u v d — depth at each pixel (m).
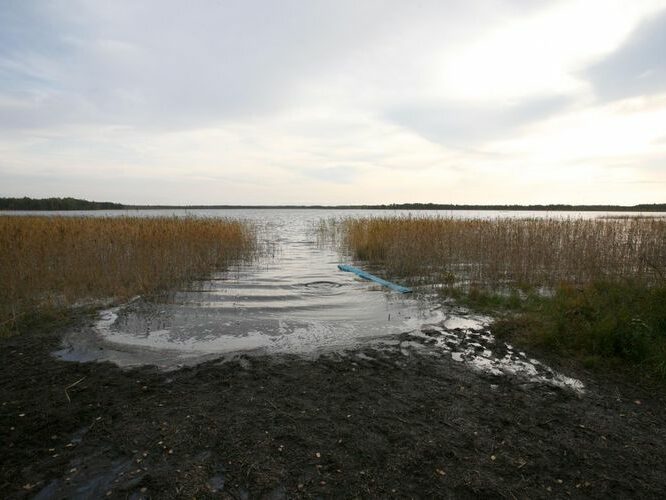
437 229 13.88
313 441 3.29
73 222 15.06
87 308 7.30
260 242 18.92
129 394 4.07
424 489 2.77
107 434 3.36
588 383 4.44
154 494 2.69
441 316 7.05
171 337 5.87
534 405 3.94
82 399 3.95
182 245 11.69
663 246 10.68
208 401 3.93
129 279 9.09
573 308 6.29
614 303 6.57
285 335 6.02
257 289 9.27
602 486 2.83
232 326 6.45
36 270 8.56
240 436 3.34
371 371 4.69
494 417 3.70
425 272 10.99
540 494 2.74
